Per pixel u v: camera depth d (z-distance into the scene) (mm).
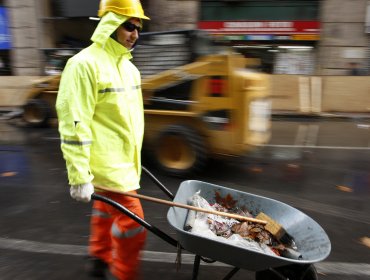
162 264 3166
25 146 7211
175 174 5367
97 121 2412
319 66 11477
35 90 8938
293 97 11188
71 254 3312
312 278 2320
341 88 11117
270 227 2453
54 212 4207
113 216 2617
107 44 2414
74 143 2234
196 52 5453
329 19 11172
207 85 5055
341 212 4332
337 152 6965
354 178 5523
